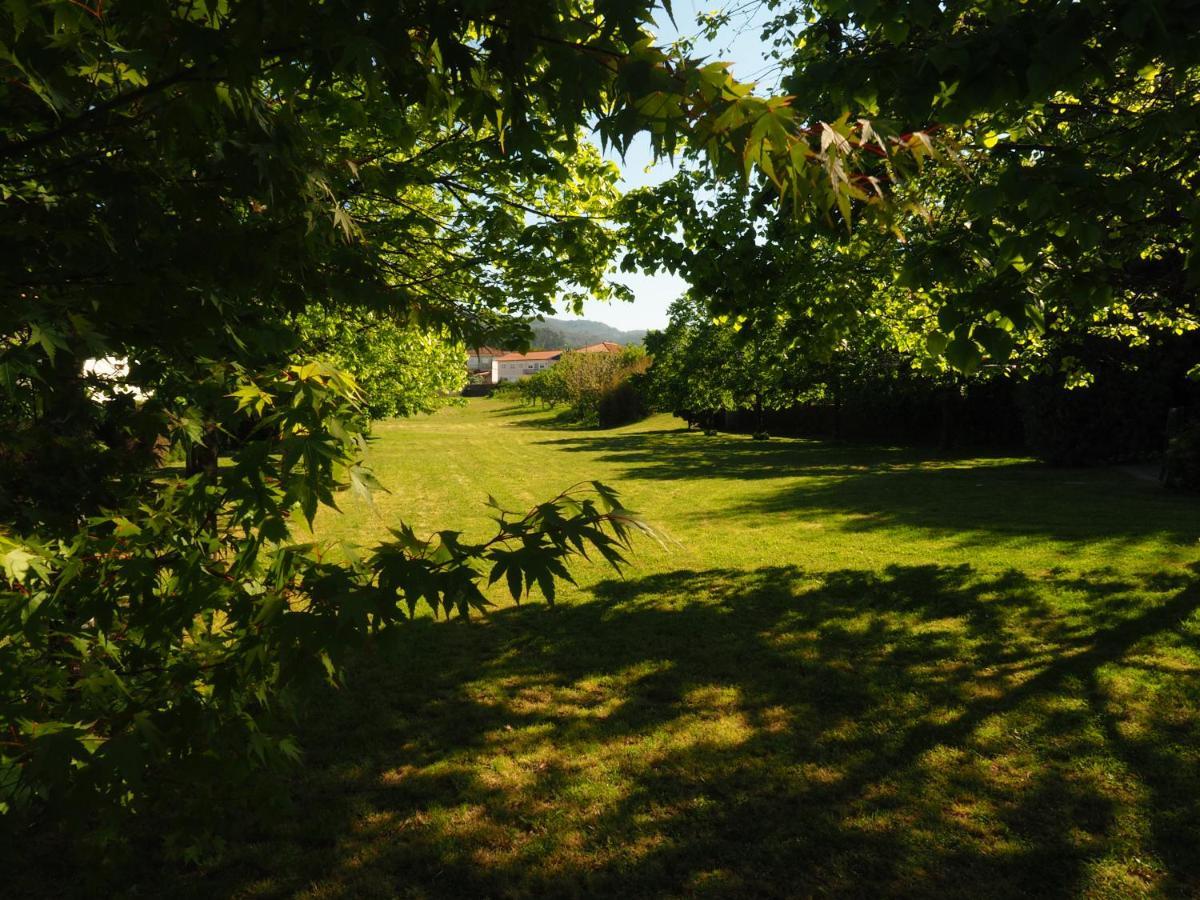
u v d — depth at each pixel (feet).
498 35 6.24
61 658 7.68
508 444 115.24
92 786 6.07
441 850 12.59
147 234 6.98
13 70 6.35
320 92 12.12
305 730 17.07
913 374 78.02
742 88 5.64
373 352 51.42
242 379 7.47
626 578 30.32
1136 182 9.90
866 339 28.43
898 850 12.32
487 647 22.45
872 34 14.19
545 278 21.44
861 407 100.99
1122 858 11.93
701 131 5.92
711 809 13.69
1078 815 13.12
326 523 45.29
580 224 20.03
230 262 7.28
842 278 20.92
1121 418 63.10
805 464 75.92
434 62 6.98
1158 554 30.09
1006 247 10.64
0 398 9.39
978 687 18.61
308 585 6.66
